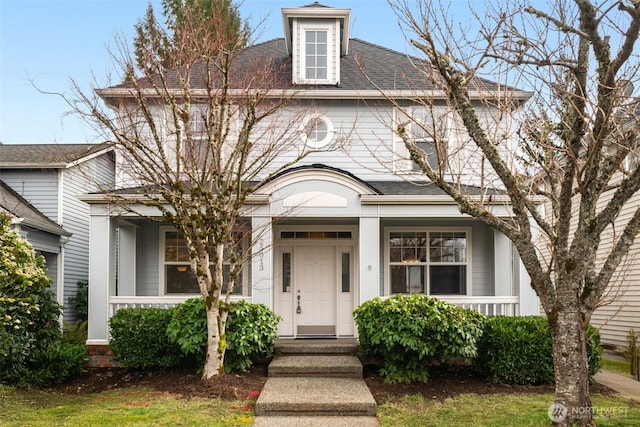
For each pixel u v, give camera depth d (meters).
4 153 17.58
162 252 13.66
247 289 13.20
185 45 10.41
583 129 6.77
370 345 10.48
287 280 13.81
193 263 9.91
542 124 8.73
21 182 16.39
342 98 13.80
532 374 10.05
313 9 14.16
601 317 16.08
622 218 14.88
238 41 10.95
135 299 11.80
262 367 11.09
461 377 10.57
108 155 18.78
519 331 10.17
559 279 6.79
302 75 14.11
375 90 13.55
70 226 16.92
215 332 9.84
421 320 9.61
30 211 15.52
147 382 10.30
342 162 13.86
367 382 10.05
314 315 13.73
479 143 6.93
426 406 8.66
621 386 10.35
